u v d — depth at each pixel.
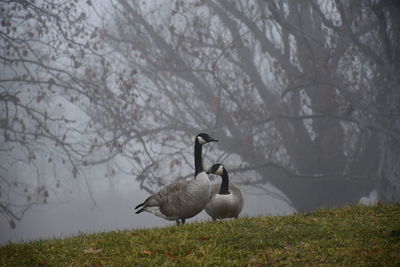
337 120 48.38
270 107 50.22
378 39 45.69
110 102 48.69
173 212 14.46
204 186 14.04
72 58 46.47
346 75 48.28
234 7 51.38
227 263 10.69
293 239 12.16
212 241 12.32
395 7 40.75
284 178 49.75
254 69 51.50
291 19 51.97
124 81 45.88
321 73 46.31
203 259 10.99
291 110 49.75
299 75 45.84
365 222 13.61
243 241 12.19
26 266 11.60
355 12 48.19
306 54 47.59
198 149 15.09
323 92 47.41
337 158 48.75
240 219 14.64
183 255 11.46
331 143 48.59
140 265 10.98
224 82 49.62
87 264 11.28
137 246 12.32
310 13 52.50
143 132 47.62
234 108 52.88
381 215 14.48
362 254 10.73
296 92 48.28
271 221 14.16
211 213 16.19
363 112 44.72
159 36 52.25
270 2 47.12
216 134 49.72
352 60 46.69
